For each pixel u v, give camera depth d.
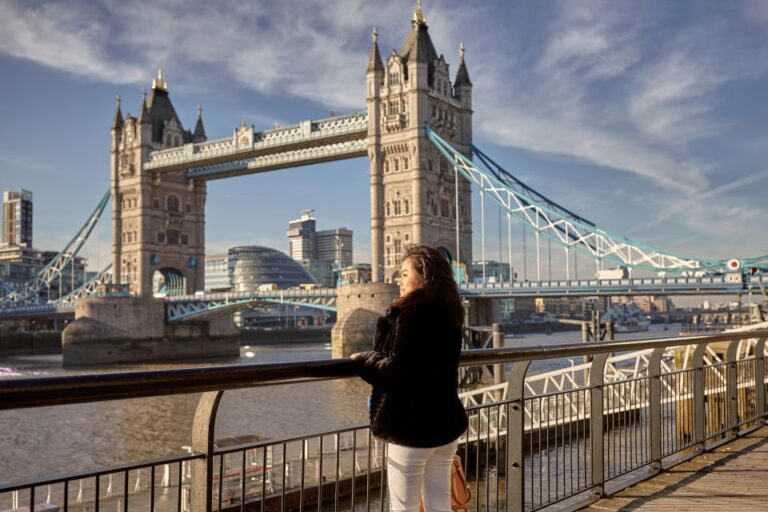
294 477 21.66
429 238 119.00
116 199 163.00
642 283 89.75
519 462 7.44
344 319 108.25
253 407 59.03
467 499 5.60
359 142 126.06
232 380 4.63
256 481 20.69
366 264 128.38
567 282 96.56
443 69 127.00
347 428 5.79
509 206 106.25
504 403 7.39
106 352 131.88
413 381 4.87
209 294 139.38
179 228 163.25
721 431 12.25
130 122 161.00
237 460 23.58
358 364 5.04
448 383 5.01
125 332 135.00
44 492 27.33
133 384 4.22
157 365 127.06
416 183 117.81
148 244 157.00
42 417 57.44
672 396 12.83
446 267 5.09
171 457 4.80
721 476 10.03
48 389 3.90
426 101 120.06
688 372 11.77
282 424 51.19
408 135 119.19
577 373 68.38
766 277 80.56
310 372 5.00
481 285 103.75
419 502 5.19
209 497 4.88
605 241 96.19
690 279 85.88
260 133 138.50
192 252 165.75
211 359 137.38
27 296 179.88
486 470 7.13
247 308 136.62
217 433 47.00
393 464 5.05
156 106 165.38
